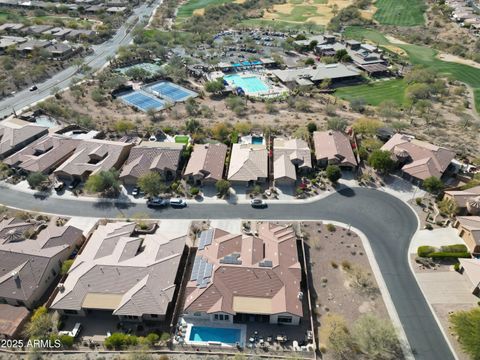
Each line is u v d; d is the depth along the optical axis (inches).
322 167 4195.4
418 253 3070.9
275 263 2802.7
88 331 2534.5
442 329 2544.3
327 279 2896.2
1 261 2849.4
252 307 2536.9
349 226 3390.7
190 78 6860.2
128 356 2316.7
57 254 2935.5
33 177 3777.1
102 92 6023.6
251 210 3580.2
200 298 2573.8
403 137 4404.5
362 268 2984.7
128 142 4507.9
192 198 3732.8
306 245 3193.9
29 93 6058.1
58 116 5310.0
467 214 3474.4
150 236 3142.2
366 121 4790.8
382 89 6520.7
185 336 2491.4
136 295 2576.3
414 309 2674.7
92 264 2805.1
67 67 7145.7
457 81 6712.6
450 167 4131.4
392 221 3442.4
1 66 6914.4
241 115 5418.3
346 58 7519.7
